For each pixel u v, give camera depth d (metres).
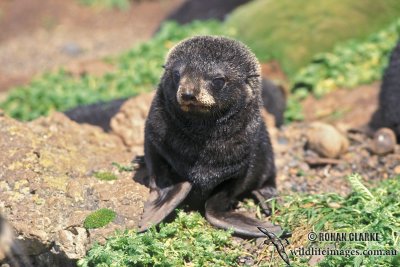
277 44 30.20
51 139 17.30
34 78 34.44
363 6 30.42
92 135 18.88
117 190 15.34
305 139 21.81
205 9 37.56
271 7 31.11
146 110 19.75
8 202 14.88
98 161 17.02
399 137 21.55
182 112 14.68
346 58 28.64
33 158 16.06
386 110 21.67
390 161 19.86
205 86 14.41
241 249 14.55
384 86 21.84
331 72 28.11
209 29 32.19
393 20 30.38
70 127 18.78
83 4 51.81
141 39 45.53
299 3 30.69
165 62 15.50
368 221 14.82
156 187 15.48
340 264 13.52
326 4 30.50
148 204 15.06
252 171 15.88
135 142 19.16
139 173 16.48
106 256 13.58
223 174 15.23
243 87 14.98
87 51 44.19
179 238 14.43
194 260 13.89
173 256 13.88
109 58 32.06
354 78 27.52
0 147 16.23
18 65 42.00
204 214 15.68
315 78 28.19
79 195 15.09
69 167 16.27
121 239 13.89
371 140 21.52
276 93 25.30
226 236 14.49
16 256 14.56
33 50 44.84
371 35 29.98
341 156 20.39
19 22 49.72
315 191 18.00
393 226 14.35
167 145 15.12
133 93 27.61
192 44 15.20
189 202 15.73
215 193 15.55
